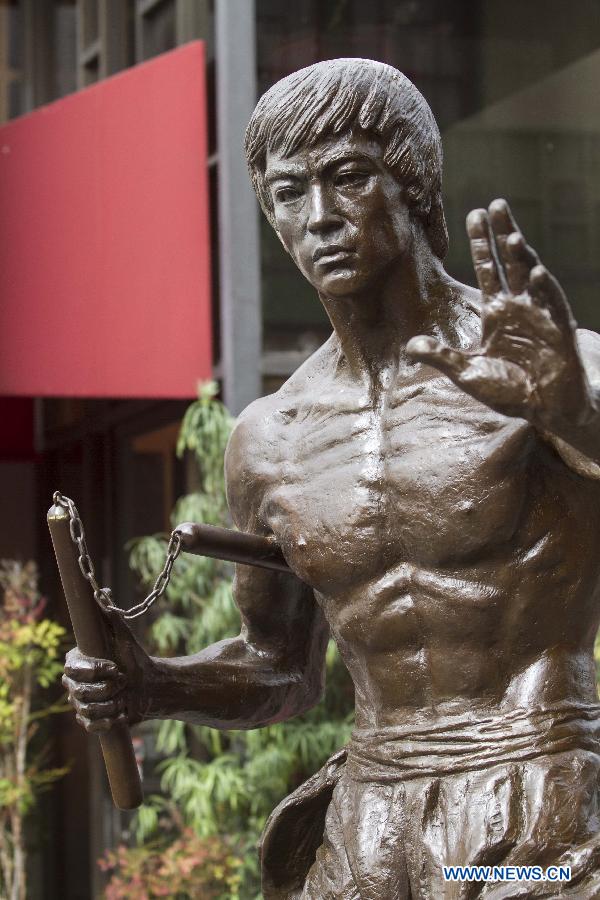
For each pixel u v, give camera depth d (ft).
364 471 9.84
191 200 29.60
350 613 9.89
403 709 9.74
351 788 9.87
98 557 36.55
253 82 29.04
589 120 29.96
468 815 9.15
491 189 29.66
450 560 9.47
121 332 30.71
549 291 8.20
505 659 9.50
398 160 9.65
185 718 10.44
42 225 32.53
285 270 29.17
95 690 9.66
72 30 40.01
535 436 9.26
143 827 27.30
